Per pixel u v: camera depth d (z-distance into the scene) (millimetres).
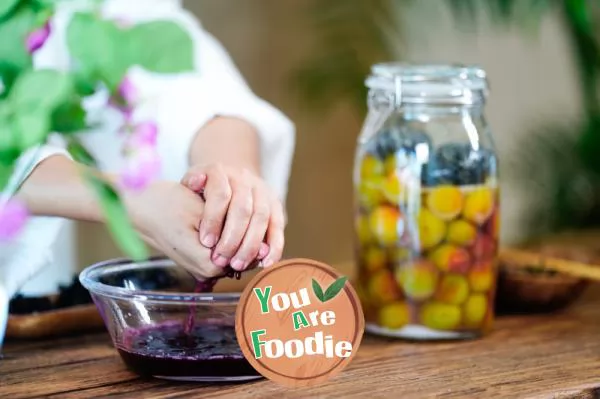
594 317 1624
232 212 1355
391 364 1428
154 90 1662
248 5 3014
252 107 1717
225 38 2990
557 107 3303
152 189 1379
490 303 1535
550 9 2664
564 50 3297
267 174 1749
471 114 1524
